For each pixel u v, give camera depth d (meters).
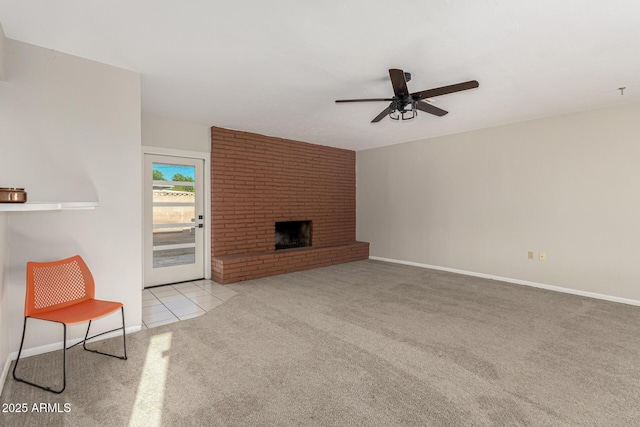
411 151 6.01
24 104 2.33
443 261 5.57
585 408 1.80
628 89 3.32
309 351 2.49
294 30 2.21
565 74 2.94
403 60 2.65
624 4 1.90
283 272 5.27
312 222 6.24
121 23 2.12
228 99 3.64
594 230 4.00
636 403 1.84
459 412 1.76
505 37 2.29
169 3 1.90
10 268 2.29
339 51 2.51
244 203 5.21
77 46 2.42
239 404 1.82
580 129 4.08
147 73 2.91
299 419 1.70
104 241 2.71
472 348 2.54
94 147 2.65
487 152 4.98
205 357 2.39
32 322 2.39
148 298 3.89
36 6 1.92
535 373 2.17
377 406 1.81
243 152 5.19
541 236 4.44
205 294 4.07
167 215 4.55
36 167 2.38
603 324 3.06
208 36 2.29
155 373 2.16
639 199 3.68
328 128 5.01
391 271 5.48
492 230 4.94
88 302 2.38
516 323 3.09
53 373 2.15
